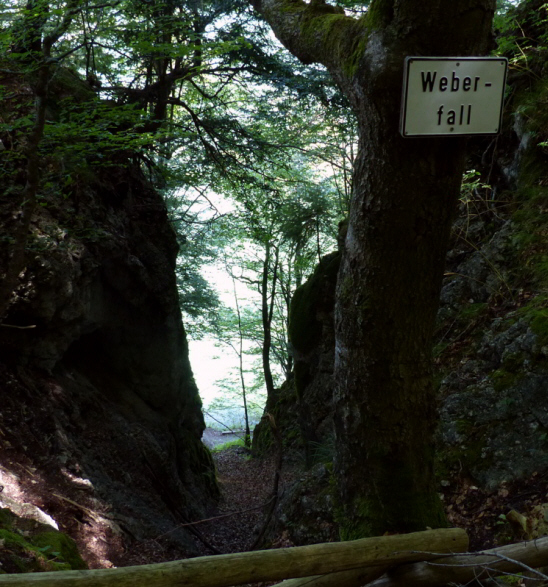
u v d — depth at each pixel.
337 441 3.40
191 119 10.02
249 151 9.48
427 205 2.78
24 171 5.97
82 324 7.00
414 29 2.46
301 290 9.51
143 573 2.03
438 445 4.80
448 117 2.52
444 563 2.61
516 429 4.54
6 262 5.75
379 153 2.72
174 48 5.16
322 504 4.79
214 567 2.15
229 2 7.40
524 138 6.84
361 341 3.07
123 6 6.33
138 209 8.59
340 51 2.76
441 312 6.27
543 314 4.99
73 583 1.91
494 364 5.18
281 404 13.16
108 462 6.68
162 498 7.18
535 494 4.06
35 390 6.29
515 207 6.56
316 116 10.98
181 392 9.30
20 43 4.55
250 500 9.94
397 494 3.21
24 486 5.16
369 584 2.61
